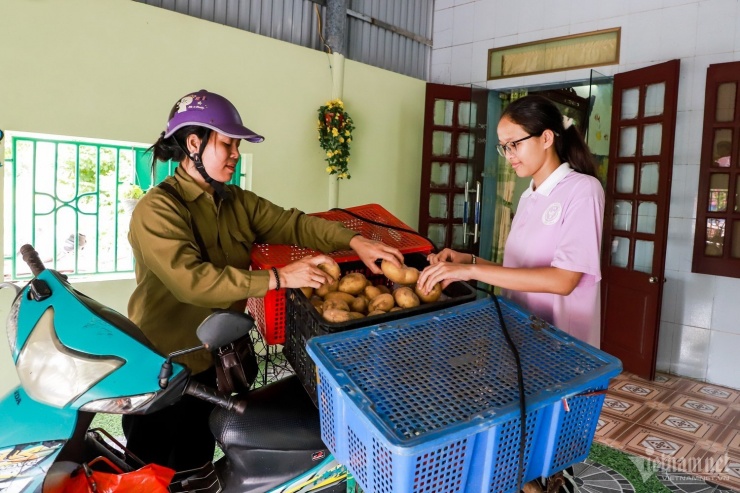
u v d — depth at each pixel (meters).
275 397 1.20
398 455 0.71
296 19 3.93
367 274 1.54
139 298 1.42
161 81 3.09
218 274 1.17
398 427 0.75
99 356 1.00
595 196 1.27
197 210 1.41
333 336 0.95
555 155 1.39
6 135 2.69
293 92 3.76
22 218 2.92
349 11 4.26
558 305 1.36
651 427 2.85
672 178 3.69
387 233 1.64
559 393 0.86
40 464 1.03
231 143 1.36
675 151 3.67
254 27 3.70
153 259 1.22
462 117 4.65
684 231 3.66
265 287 1.16
